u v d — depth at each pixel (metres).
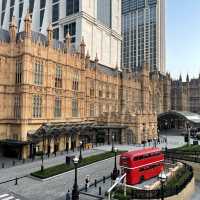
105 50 115.06
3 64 55.75
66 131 61.59
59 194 32.75
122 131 78.69
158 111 132.12
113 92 92.06
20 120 54.16
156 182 36.75
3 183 36.53
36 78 57.69
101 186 35.62
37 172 40.34
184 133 108.75
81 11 99.38
